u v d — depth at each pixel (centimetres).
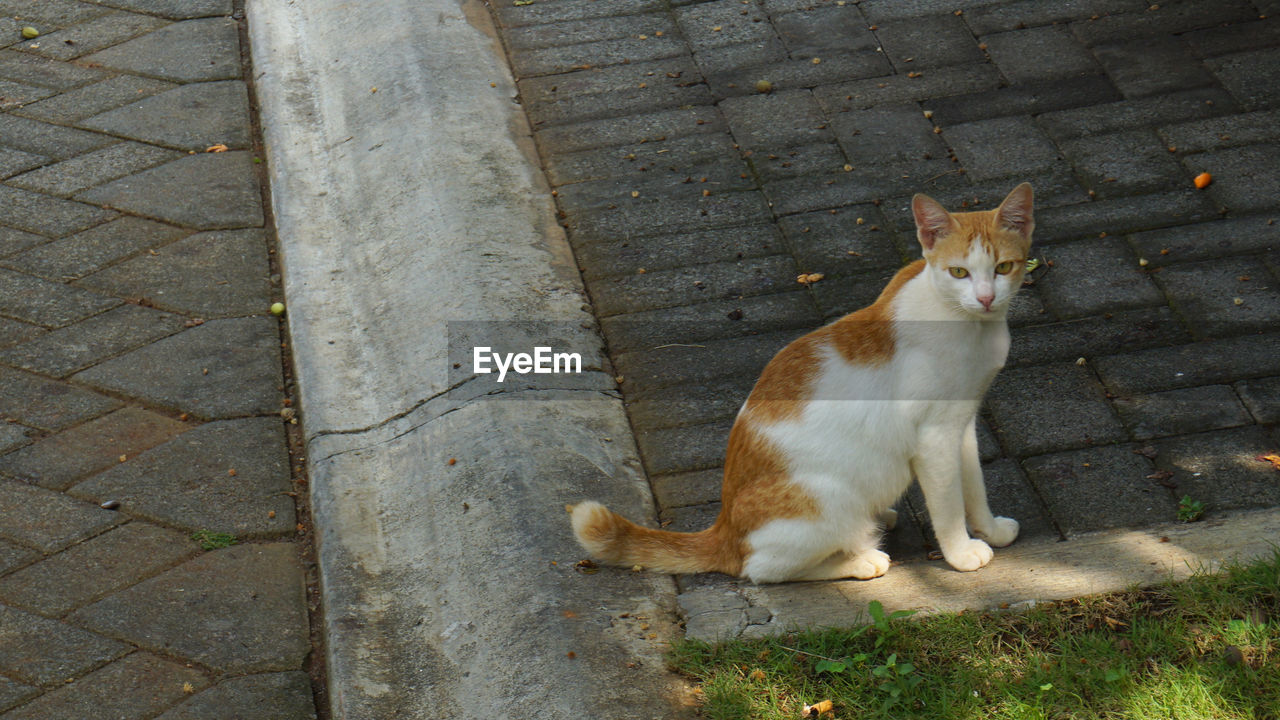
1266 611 264
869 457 282
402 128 518
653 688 262
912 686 255
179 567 328
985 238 265
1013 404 353
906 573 297
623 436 358
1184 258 405
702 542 299
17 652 297
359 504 347
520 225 457
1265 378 349
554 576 298
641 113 530
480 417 358
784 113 518
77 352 414
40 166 518
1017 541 304
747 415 292
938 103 512
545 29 605
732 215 460
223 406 391
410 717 274
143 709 282
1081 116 491
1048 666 256
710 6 611
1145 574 280
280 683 292
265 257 470
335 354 412
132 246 471
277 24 633
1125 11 563
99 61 600
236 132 547
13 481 356
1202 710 241
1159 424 337
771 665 266
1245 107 482
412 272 436
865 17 586
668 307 415
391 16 608
